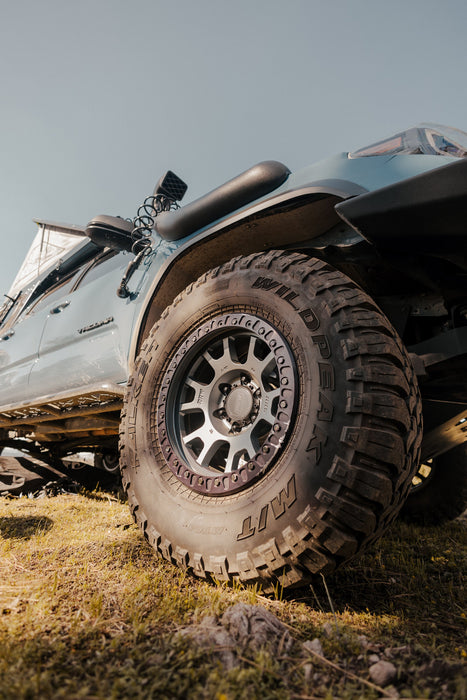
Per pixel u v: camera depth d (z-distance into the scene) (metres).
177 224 2.25
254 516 1.35
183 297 2.01
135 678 0.81
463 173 1.30
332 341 1.41
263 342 1.72
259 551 1.30
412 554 2.10
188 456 1.74
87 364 2.73
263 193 1.93
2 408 3.14
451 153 1.68
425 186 1.36
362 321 1.42
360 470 1.22
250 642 0.95
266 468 1.40
